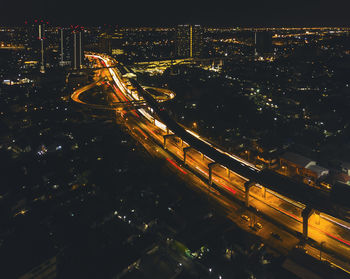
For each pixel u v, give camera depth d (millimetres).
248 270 92688
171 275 91875
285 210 119625
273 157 155750
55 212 117188
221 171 149125
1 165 153625
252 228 110312
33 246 97562
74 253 98625
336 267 92250
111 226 110250
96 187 133125
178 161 159625
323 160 165625
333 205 107500
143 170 148500
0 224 109312
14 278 85750
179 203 121375
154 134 197000
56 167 150000
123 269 91938
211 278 91500
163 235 105812
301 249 96625
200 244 100312
